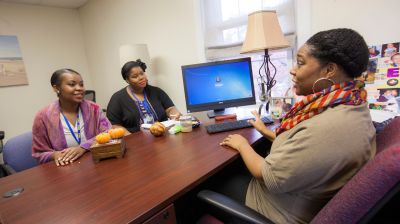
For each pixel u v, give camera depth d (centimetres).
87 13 366
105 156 107
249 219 67
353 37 68
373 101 146
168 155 105
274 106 152
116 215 64
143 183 81
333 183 67
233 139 110
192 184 78
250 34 158
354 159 62
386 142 68
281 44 154
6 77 316
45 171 103
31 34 337
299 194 74
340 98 68
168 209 71
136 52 257
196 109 174
